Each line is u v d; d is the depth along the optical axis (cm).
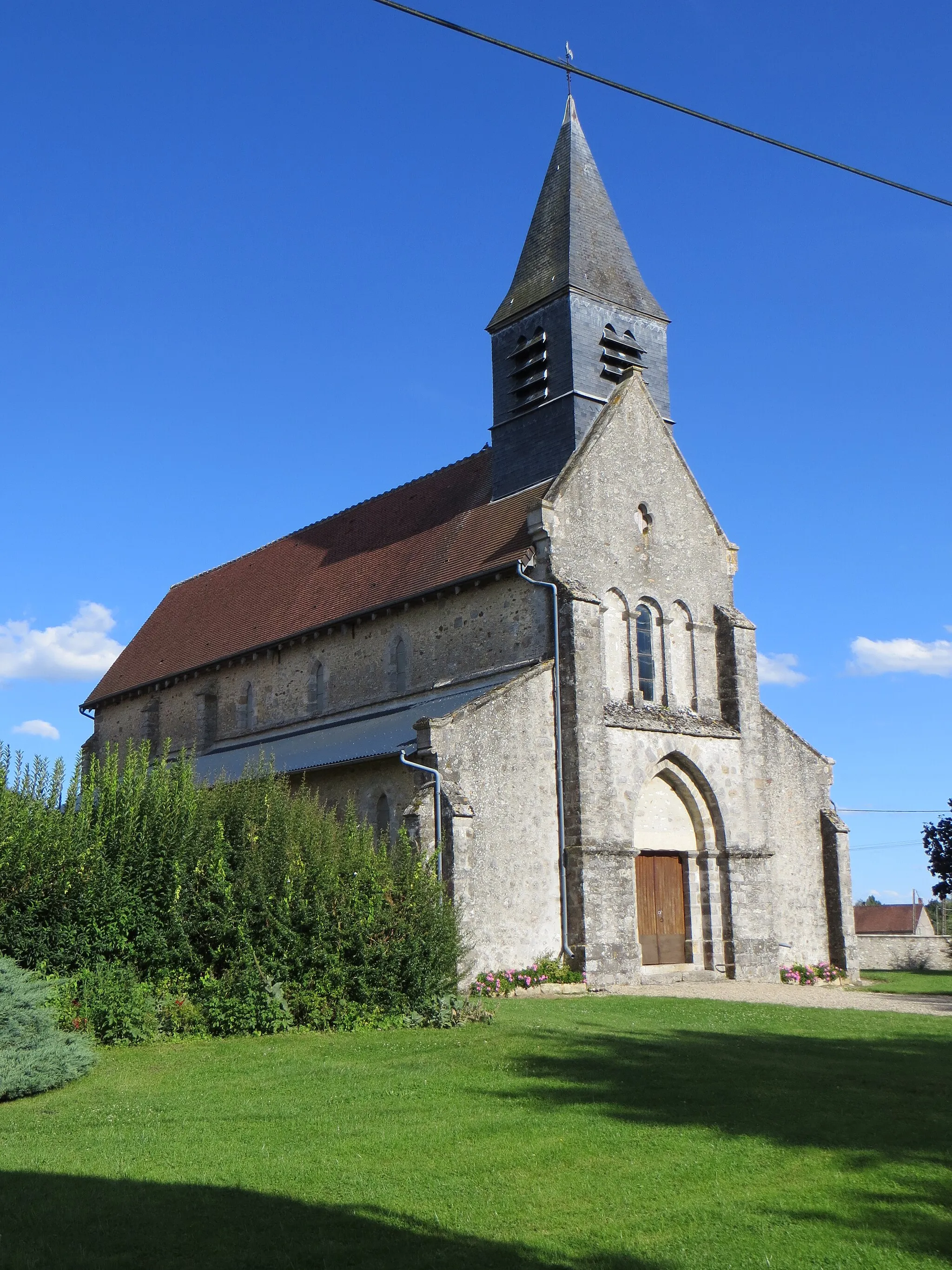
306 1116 1249
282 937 1805
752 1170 1053
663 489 3173
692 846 3041
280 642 3709
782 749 3359
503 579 2961
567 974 2606
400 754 2716
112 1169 1060
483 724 2630
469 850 2497
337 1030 1789
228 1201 972
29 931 1636
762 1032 1867
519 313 3325
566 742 2744
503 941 2556
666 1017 2045
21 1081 1326
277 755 3444
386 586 3406
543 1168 1061
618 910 2714
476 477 3562
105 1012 1625
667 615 3102
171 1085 1402
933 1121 1223
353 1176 1040
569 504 2934
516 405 3319
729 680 3170
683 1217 938
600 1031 1819
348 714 3428
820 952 3294
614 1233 904
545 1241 887
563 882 2694
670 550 3148
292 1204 964
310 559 4103
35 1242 882
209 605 4606
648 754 2909
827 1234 900
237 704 3991
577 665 2748
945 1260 849
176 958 1755
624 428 3120
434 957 1906
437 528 3450
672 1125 1203
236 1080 1425
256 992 1752
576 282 3216
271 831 1902
